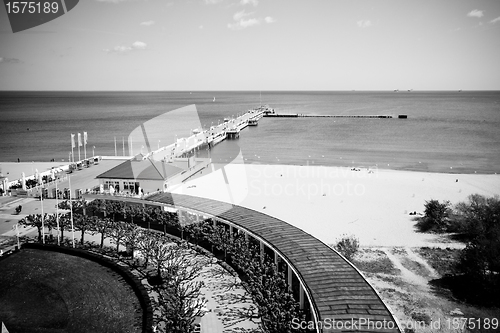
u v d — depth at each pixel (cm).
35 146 15725
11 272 3697
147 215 5800
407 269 4919
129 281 3553
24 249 4200
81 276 3631
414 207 7250
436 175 9831
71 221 5200
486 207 6300
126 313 3092
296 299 4028
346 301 3206
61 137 18088
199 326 3472
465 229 5928
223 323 3572
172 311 3253
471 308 4072
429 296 4303
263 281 4053
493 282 4300
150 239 4947
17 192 7688
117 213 6388
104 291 3397
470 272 4466
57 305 3209
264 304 3591
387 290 4434
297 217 6738
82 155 13738
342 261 3881
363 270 4900
